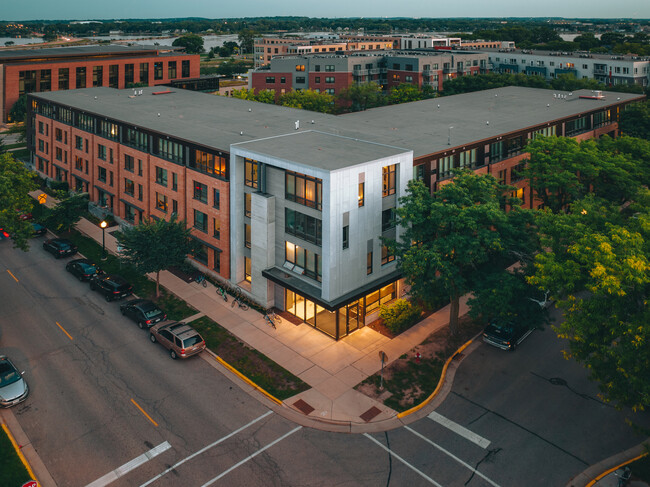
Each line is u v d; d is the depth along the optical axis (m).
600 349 23.81
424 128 54.44
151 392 30.94
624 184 46.84
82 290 44.16
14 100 116.12
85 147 63.72
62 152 69.38
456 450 26.61
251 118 57.69
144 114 59.47
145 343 36.34
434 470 25.25
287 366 33.78
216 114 60.00
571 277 25.00
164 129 51.16
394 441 27.25
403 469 25.28
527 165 50.72
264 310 41.19
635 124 68.19
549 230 30.70
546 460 25.91
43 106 72.81
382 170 37.69
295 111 63.50
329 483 24.39
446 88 111.81
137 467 25.20
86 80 128.25
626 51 171.62
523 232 33.44
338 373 33.03
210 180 44.53
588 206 32.81
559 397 30.91
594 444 27.03
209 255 46.81
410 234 34.50
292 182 37.75
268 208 39.31
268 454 26.22
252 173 41.16
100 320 39.28
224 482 24.39
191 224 48.25
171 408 29.55
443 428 28.25
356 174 35.59
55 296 42.88
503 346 35.56
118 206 58.66
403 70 133.50
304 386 31.70
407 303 39.16
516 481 24.59
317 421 28.72
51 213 54.00
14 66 114.88
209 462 25.58
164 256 41.38
